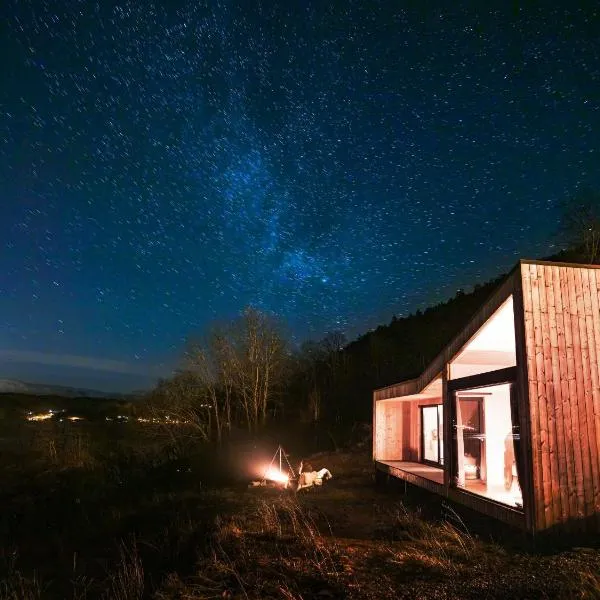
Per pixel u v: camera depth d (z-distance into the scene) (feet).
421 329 150.82
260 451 93.71
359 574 21.11
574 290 26.43
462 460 34.04
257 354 114.42
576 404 25.17
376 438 55.62
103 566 31.17
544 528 23.71
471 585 18.94
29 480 78.74
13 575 31.91
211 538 29.30
